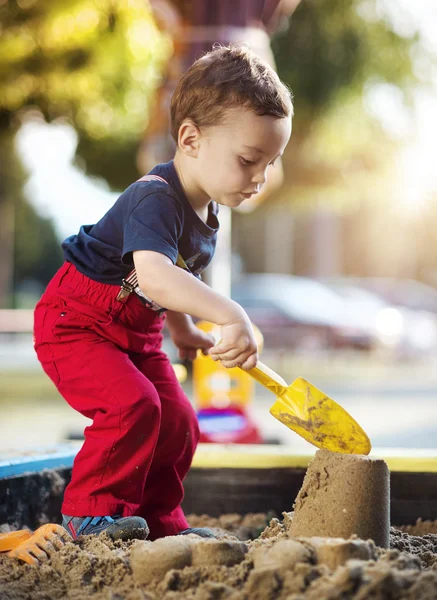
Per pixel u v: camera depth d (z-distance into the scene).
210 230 2.73
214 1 6.09
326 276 31.77
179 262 2.64
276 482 3.43
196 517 3.37
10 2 9.48
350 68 10.98
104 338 2.70
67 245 2.79
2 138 11.80
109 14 9.83
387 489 2.23
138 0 9.71
